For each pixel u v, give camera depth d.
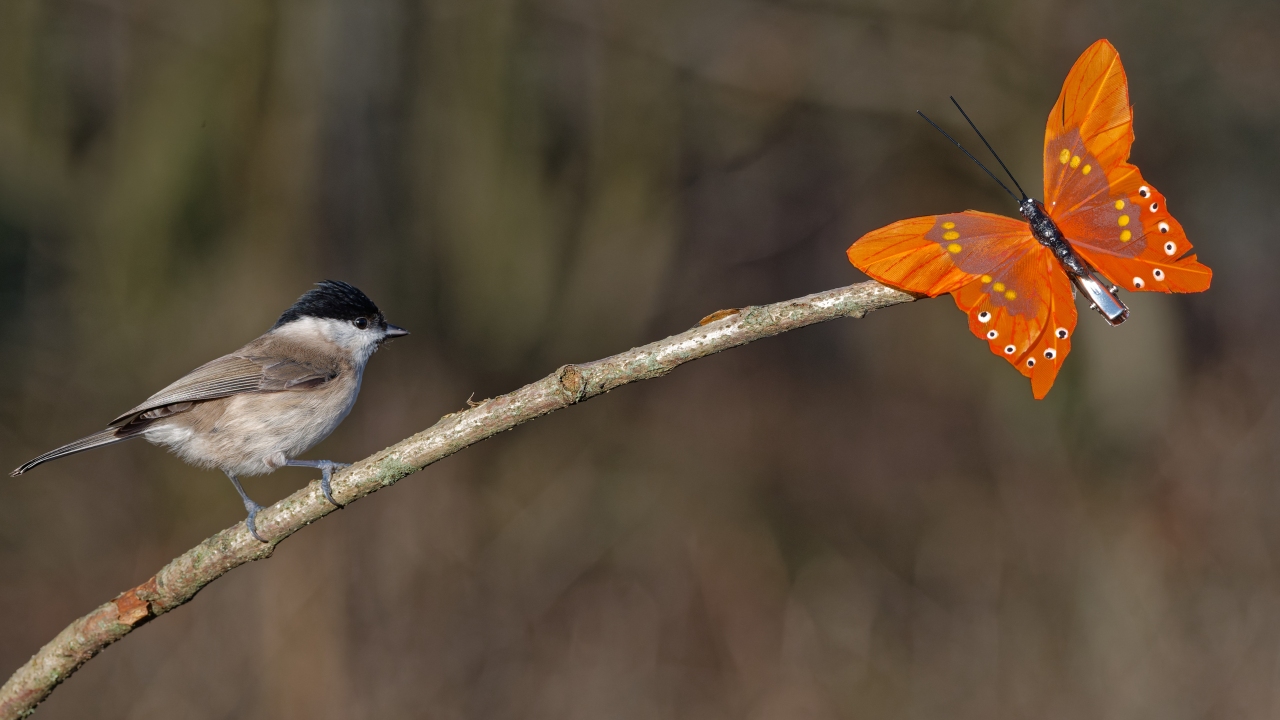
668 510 14.38
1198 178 14.96
